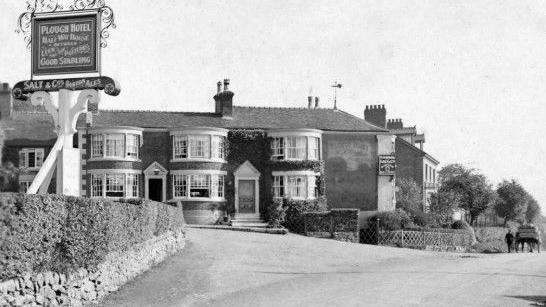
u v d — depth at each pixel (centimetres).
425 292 1930
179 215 2966
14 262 1261
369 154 5147
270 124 5091
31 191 2009
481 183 6938
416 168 6206
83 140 4747
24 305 1286
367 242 4694
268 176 4959
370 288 2017
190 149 4797
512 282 2220
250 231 4281
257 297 1827
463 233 5197
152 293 1864
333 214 4572
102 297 1742
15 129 5022
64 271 1504
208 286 2025
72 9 2188
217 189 4831
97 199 1717
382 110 6419
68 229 1522
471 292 1944
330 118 5284
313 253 3148
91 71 2161
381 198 5119
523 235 5241
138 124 4866
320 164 4947
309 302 1727
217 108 5241
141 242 2195
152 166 4806
